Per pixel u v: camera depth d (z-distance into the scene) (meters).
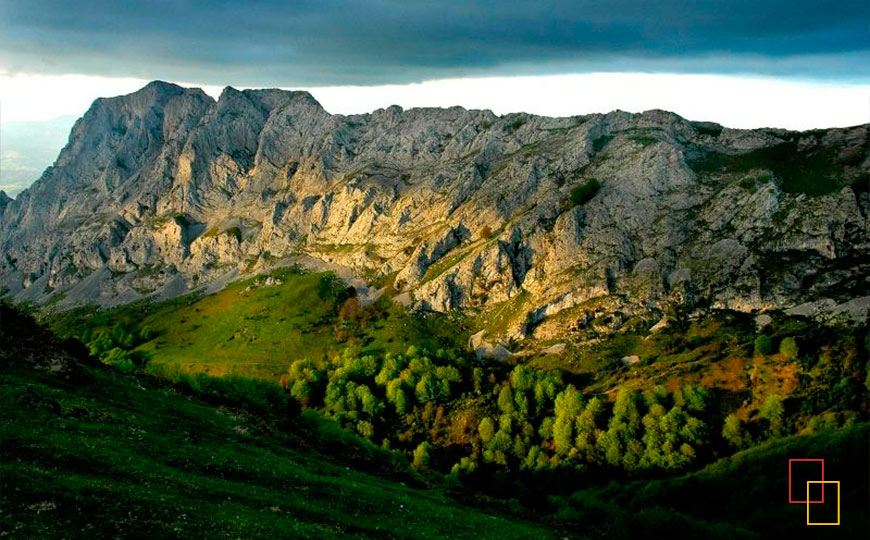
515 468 170.12
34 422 54.25
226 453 65.56
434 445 188.50
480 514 79.00
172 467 55.59
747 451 126.12
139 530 39.47
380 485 79.12
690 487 117.50
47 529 35.97
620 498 126.62
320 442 100.62
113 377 86.81
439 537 58.09
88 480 44.62
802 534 85.44
